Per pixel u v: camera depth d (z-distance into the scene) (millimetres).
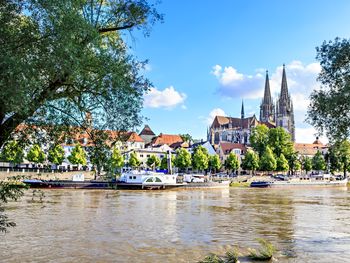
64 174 93500
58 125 13641
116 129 13805
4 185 13805
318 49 18156
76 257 22562
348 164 148375
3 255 22516
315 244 26984
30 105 11250
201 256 23406
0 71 9883
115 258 22594
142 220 37375
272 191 89812
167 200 59625
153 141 193750
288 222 37562
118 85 13008
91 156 14273
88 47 12469
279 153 153375
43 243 25781
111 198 60469
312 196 74500
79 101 13453
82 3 12742
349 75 17422
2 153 13375
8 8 11102
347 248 25609
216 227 34000
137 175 83125
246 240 28359
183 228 33188
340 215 43438
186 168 151625
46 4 10719
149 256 23250
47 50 11023
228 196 70938
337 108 17344
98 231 30766
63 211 41969
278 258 22688
